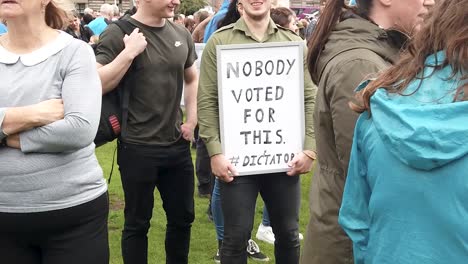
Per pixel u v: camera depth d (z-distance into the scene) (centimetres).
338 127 200
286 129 330
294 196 335
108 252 257
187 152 371
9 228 237
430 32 150
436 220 140
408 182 144
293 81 329
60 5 256
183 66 362
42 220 236
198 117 330
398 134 143
